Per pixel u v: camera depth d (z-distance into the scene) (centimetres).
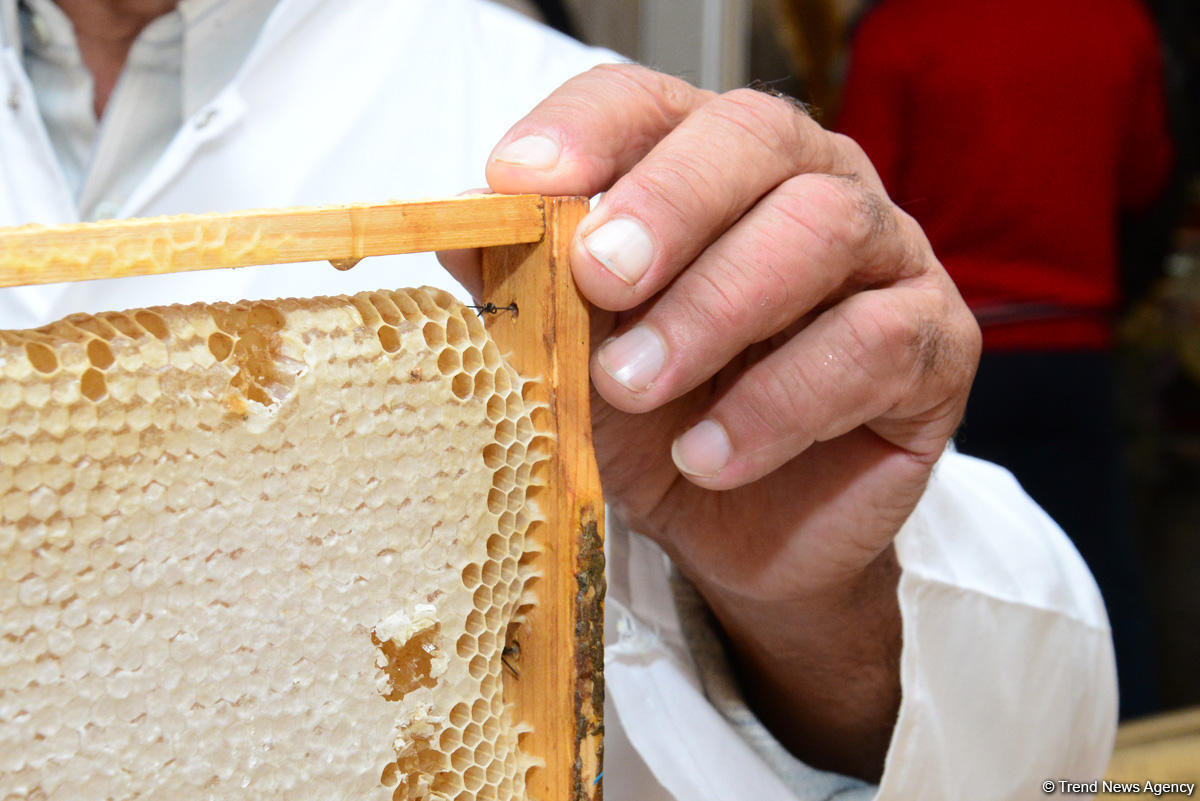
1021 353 126
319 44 64
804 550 53
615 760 57
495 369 46
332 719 46
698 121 48
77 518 43
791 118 49
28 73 64
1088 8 119
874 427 52
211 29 63
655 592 58
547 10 114
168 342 43
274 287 63
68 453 43
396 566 46
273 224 43
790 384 48
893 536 53
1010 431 129
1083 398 129
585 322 46
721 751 56
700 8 132
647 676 56
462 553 46
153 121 64
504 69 71
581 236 46
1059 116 119
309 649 45
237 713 45
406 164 66
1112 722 61
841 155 51
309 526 45
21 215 62
